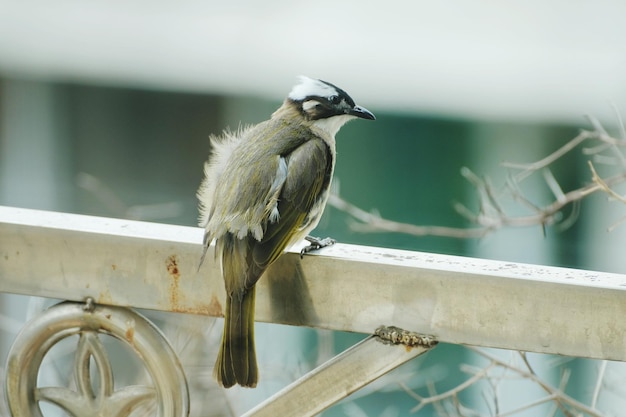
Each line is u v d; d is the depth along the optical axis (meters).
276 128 7.36
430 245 12.98
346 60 15.62
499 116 13.88
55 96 15.63
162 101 15.34
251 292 5.27
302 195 6.73
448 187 13.48
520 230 12.41
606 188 7.68
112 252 5.30
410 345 5.05
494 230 9.48
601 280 4.84
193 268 5.25
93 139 15.51
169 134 15.20
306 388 5.15
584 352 4.82
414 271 4.97
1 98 15.66
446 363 11.24
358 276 5.08
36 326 5.43
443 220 13.30
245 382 5.20
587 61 15.32
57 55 15.93
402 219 13.41
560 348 4.85
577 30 16.22
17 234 5.38
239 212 6.16
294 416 5.18
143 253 5.28
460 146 13.77
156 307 5.32
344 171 13.67
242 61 15.70
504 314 4.88
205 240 5.29
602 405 8.91
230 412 9.12
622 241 12.30
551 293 4.80
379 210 13.46
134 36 16.27
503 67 15.18
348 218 12.77
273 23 16.42
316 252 5.25
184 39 16.23
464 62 15.51
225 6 17.17
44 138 15.55
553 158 9.46
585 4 17.02
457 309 4.95
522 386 10.45
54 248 5.36
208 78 15.37
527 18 16.61
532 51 15.51
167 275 5.28
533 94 14.33
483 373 8.02
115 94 15.48
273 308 5.30
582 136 9.31
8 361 5.47
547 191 13.09
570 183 13.15
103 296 5.35
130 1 16.86
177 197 14.95
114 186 15.18
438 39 16.06
